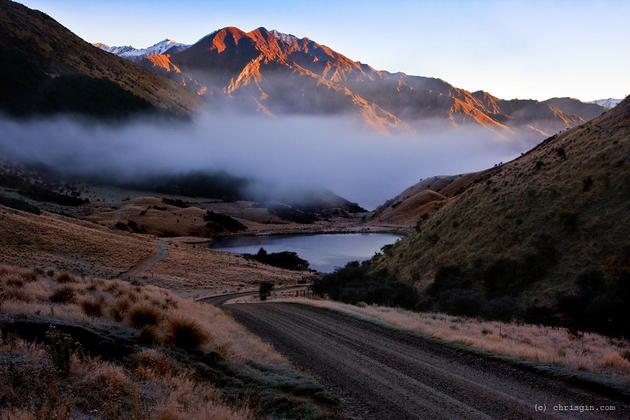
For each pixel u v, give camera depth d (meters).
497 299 30.17
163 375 7.64
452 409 7.61
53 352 6.42
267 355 11.78
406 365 10.83
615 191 37.28
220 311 23.61
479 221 48.28
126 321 11.09
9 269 20.44
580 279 30.62
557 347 14.65
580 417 7.18
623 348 15.95
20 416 4.84
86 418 5.31
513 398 8.17
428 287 42.78
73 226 87.12
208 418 5.92
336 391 8.70
